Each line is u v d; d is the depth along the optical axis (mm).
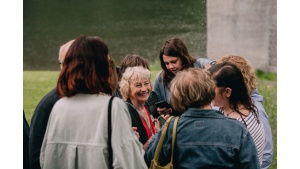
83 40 2984
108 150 2889
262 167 3469
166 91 4637
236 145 2869
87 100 2957
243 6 9477
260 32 9484
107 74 2996
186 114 2967
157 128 3867
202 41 12695
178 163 2945
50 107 3271
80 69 2928
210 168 2865
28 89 8594
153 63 11289
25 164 3727
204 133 2902
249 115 3293
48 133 3023
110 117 2893
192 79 2943
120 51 12523
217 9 9602
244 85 3291
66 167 2965
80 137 2924
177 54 4445
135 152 2924
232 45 9562
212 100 3150
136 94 3771
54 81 9195
